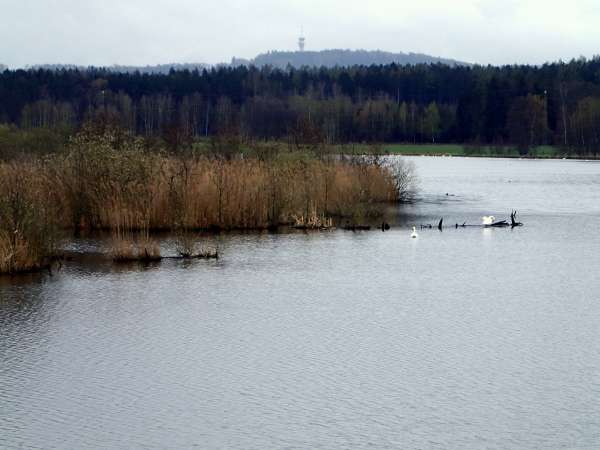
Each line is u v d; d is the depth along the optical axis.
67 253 49.53
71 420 24.33
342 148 90.12
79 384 27.14
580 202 83.81
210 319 34.97
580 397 26.34
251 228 59.84
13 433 23.42
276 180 61.94
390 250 52.50
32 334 32.59
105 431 23.62
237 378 27.81
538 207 78.81
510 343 31.89
